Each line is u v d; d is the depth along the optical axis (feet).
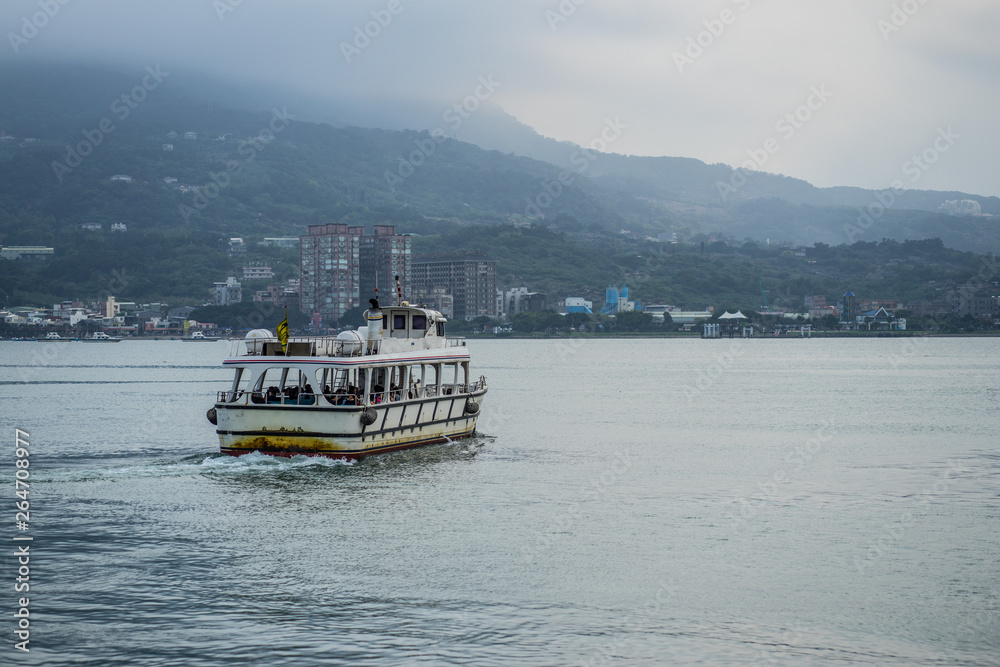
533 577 140.97
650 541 161.38
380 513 178.81
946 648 116.16
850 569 146.41
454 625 121.80
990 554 154.81
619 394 492.95
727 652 114.73
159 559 147.74
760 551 155.94
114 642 116.06
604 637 118.52
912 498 199.52
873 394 500.74
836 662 112.06
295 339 224.33
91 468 219.82
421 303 274.36
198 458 231.09
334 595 132.36
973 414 385.70
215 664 110.32
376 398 225.76
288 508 181.16
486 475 219.41
